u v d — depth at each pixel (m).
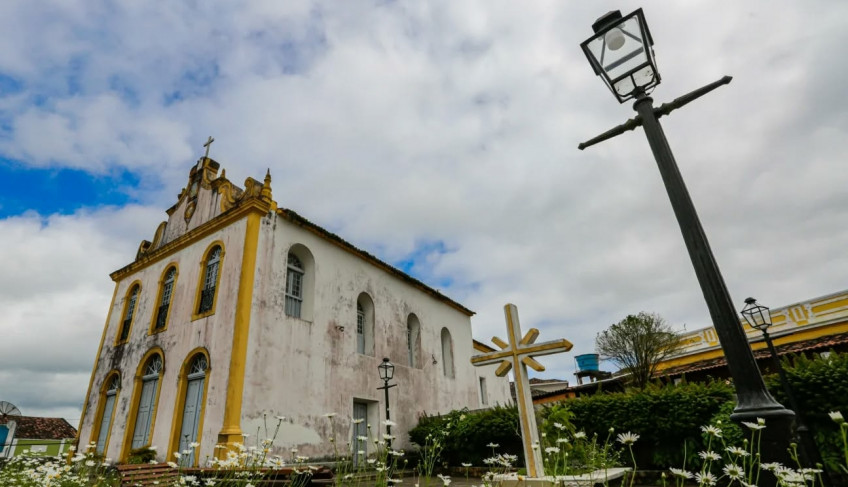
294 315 12.66
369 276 15.79
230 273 11.76
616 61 4.00
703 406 7.72
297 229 13.34
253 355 10.74
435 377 17.88
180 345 12.11
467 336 21.84
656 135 3.72
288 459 10.58
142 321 14.08
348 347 13.68
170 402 11.50
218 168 15.68
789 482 2.28
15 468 6.96
